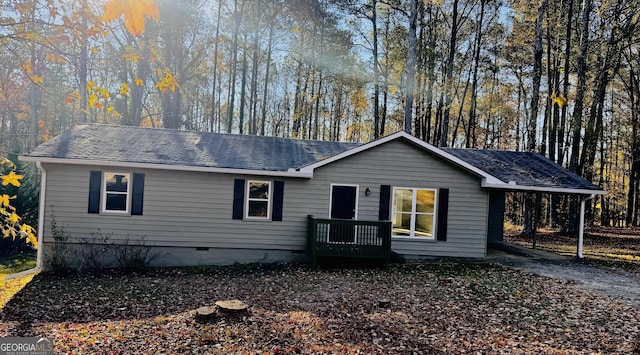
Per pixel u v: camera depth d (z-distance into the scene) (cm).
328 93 3092
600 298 937
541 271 1210
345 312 824
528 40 2294
